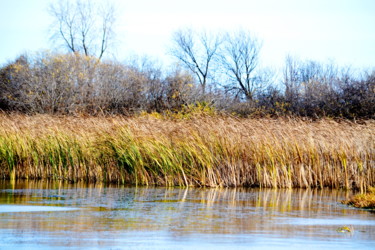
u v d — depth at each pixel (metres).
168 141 21.83
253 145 21.69
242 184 21.72
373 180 21.08
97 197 17.25
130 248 9.79
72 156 22.77
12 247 9.71
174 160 21.59
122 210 14.46
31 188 19.53
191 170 21.66
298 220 13.27
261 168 21.62
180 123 22.62
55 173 23.06
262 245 10.26
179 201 16.61
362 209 15.41
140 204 15.77
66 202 15.90
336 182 21.53
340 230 11.88
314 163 21.70
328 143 21.84
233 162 21.66
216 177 21.59
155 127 22.62
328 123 23.27
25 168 23.39
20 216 13.12
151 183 21.86
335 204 16.45
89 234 10.99
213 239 10.73
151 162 21.94
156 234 11.12
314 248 10.09
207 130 22.19
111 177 22.42
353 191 20.53
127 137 22.08
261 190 20.31
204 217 13.48
